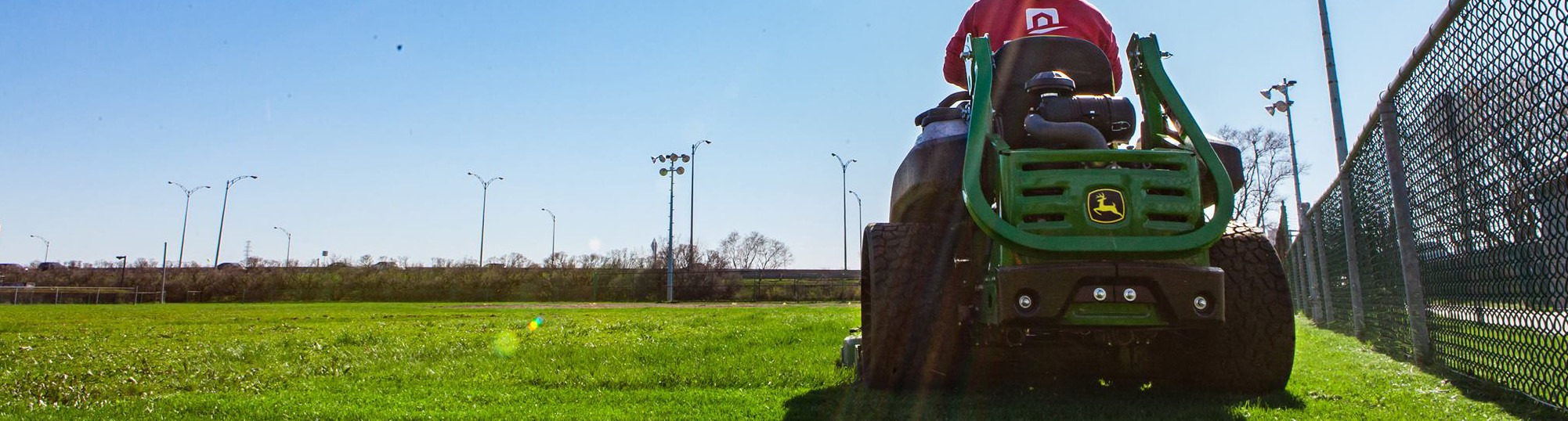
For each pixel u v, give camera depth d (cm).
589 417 367
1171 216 347
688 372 527
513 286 4709
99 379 551
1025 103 410
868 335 448
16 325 1489
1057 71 414
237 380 531
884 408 379
